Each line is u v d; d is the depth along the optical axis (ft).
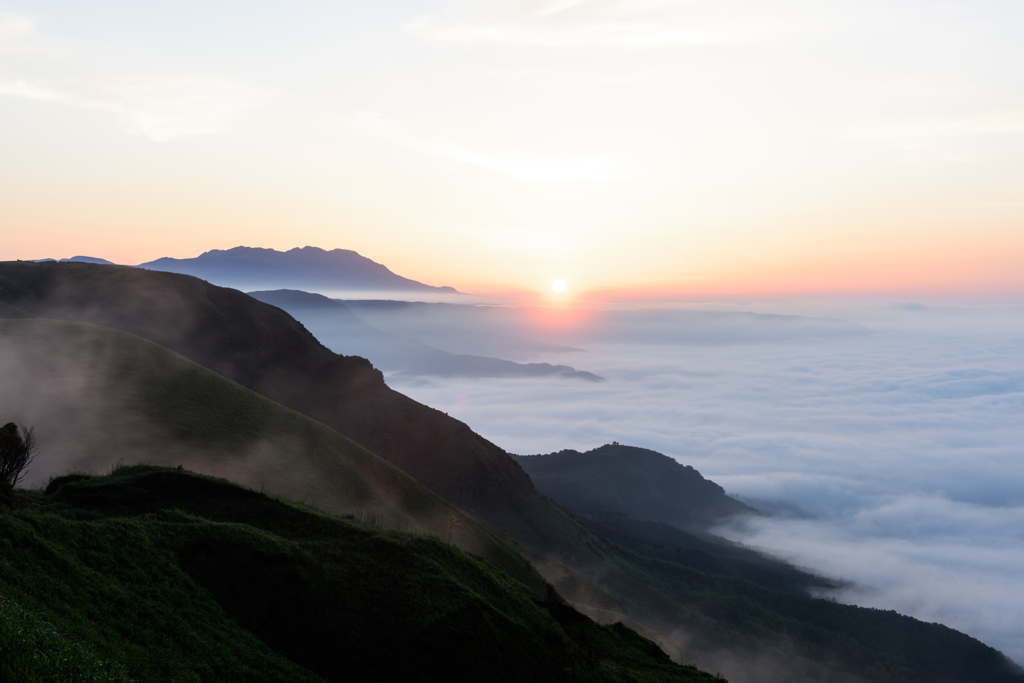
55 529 74.13
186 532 87.51
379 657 79.41
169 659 60.59
